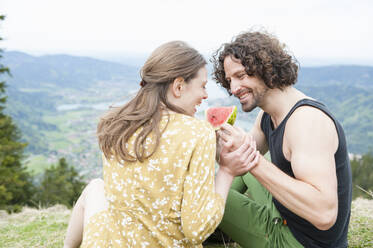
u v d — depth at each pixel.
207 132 1.56
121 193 1.59
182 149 1.51
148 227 1.54
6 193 23.22
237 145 1.76
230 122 2.05
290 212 2.05
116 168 1.63
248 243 2.30
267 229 2.20
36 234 3.38
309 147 1.74
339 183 1.88
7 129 24.22
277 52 1.92
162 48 1.66
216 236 2.70
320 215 1.69
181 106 1.66
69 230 2.13
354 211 3.44
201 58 1.68
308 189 1.69
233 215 2.33
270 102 2.04
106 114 1.70
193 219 1.47
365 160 58.34
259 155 1.79
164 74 1.59
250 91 2.03
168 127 1.56
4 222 4.11
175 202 1.52
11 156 24.91
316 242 2.05
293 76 1.95
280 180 1.74
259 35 2.01
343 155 1.85
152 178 1.53
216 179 1.76
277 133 1.98
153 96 1.60
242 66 1.99
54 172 36.03
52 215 4.30
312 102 1.85
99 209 1.89
